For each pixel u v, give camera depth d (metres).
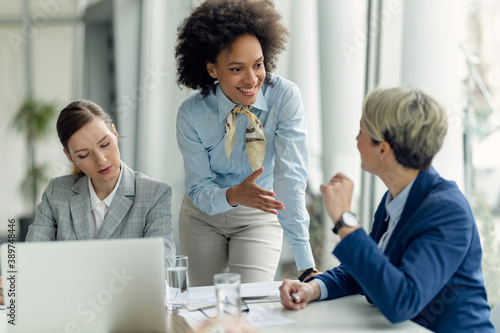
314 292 1.68
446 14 3.43
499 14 3.47
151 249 1.45
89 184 2.22
